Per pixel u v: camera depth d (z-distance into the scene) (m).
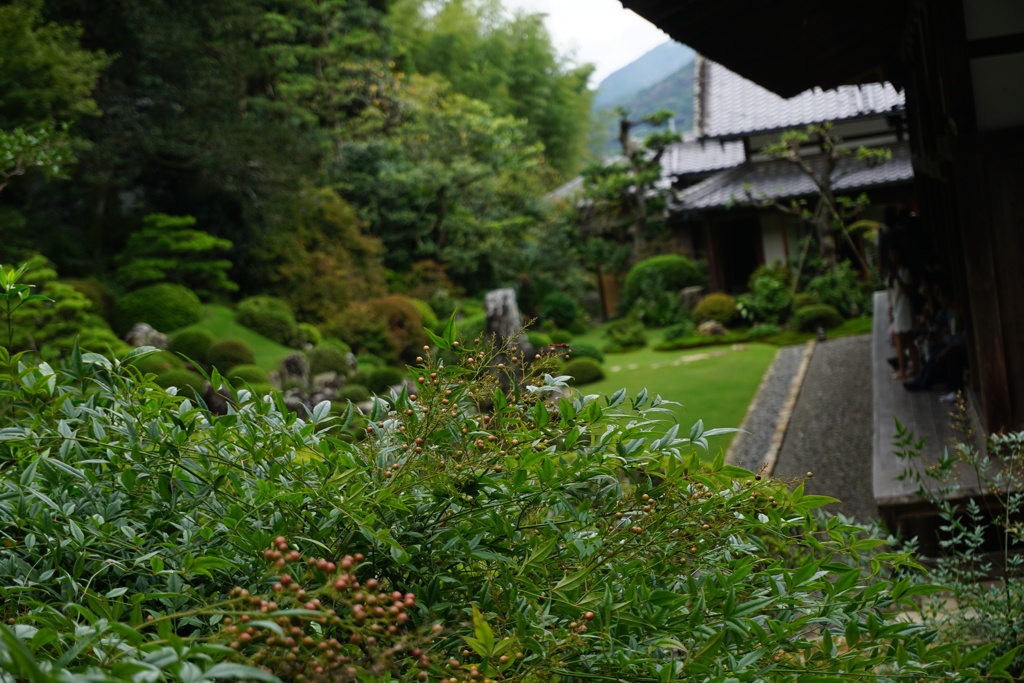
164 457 1.52
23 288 1.68
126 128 13.71
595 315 22.61
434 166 19.36
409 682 1.28
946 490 3.11
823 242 16.58
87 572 1.51
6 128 10.39
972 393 5.73
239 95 15.89
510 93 31.03
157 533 1.56
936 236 7.50
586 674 1.39
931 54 5.27
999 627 2.50
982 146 4.39
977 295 4.48
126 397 1.77
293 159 15.49
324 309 15.59
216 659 1.08
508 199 22.06
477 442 1.57
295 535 1.36
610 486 1.63
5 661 0.87
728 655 1.43
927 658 1.46
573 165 33.66
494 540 1.53
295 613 1.01
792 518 1.78
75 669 1.12
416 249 19.84
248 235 15.82
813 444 8.14
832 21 5.84
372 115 20.55
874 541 1.70
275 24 18.41
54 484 1.58
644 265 20.39
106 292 12.41
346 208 17.47
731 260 19.48
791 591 1.52
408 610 1.41
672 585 1.66
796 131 17.20
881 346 9.10
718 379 12.02
